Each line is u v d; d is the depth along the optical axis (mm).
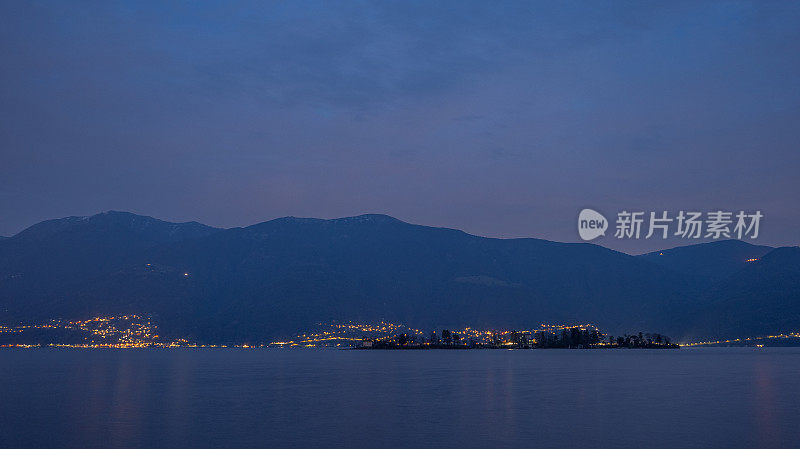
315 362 198125
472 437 45250
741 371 128375
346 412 59156
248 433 47156
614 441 43469
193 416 56562
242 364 179875
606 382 96938
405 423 51844
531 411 59531
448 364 176000
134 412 59594
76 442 43969
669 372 125625
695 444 42312
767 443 42531
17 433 47719
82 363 191000
